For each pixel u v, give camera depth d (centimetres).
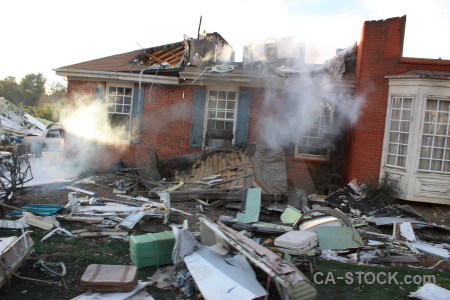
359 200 877
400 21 909
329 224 601
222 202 795
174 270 467
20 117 3097
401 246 620
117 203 763
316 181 1014
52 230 604
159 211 700
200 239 536
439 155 864
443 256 589
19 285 420
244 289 378
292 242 480
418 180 866
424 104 855
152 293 412
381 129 928
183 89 1100
